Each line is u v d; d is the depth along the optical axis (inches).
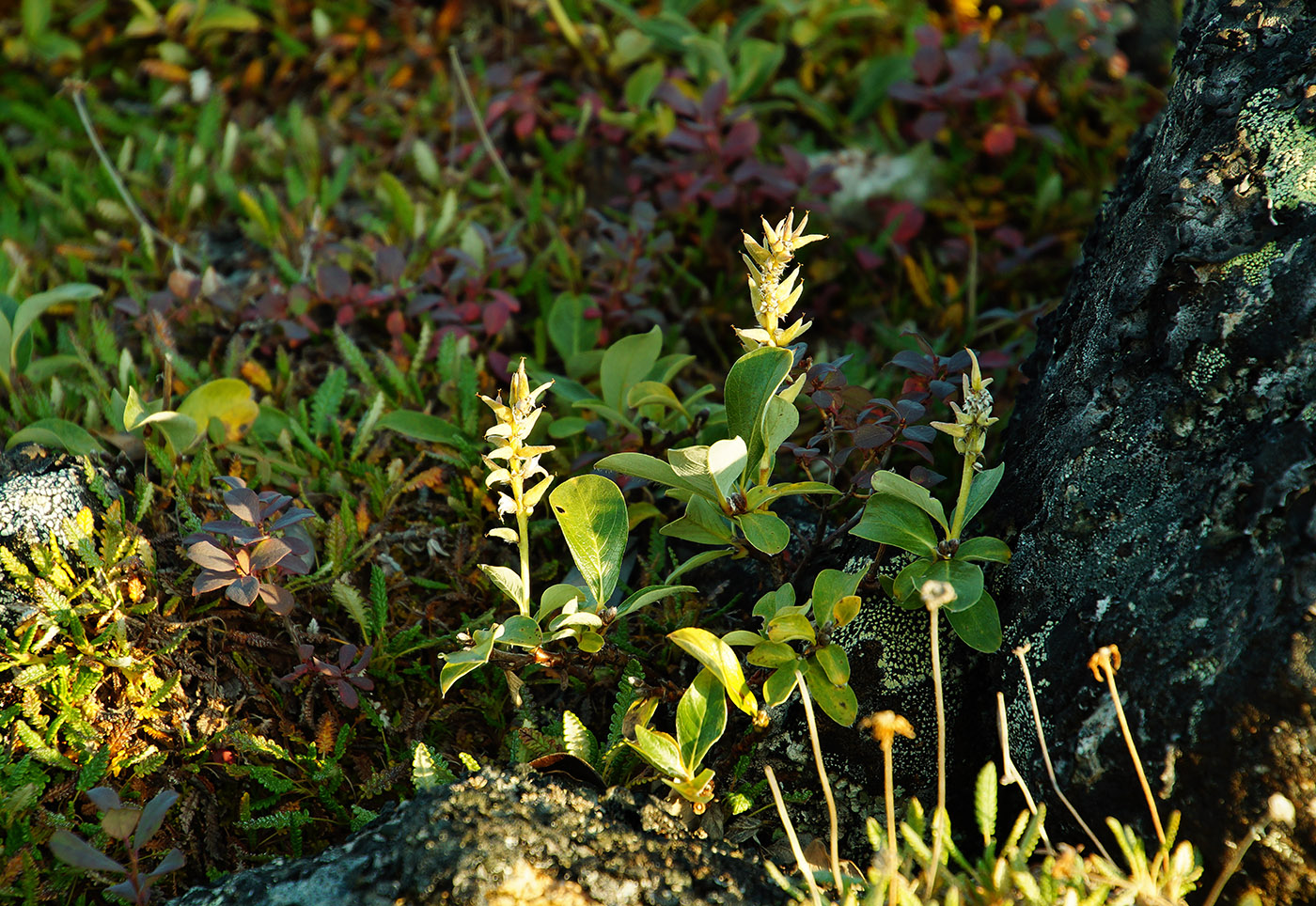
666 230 51.4
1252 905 38.6
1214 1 42.8
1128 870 39.8
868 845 41.9
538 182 51.0
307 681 43.2
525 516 41.5
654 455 45.3
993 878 39.2
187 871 41.9
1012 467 42.8
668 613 43.6
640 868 40.1
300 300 48.2
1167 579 39.8
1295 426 39.4
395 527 45.4
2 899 41.0
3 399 46.7
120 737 42.2
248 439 46.0
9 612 42.6
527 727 42.1
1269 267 40.2
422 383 47.9
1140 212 42.2
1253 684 38.8
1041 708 40.5
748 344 42.2
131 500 44.5
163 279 50.3
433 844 39.9
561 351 48.3
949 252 50.1
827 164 50.2
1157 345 40.9
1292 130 40.7
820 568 43.8
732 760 42.3
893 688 41.8
